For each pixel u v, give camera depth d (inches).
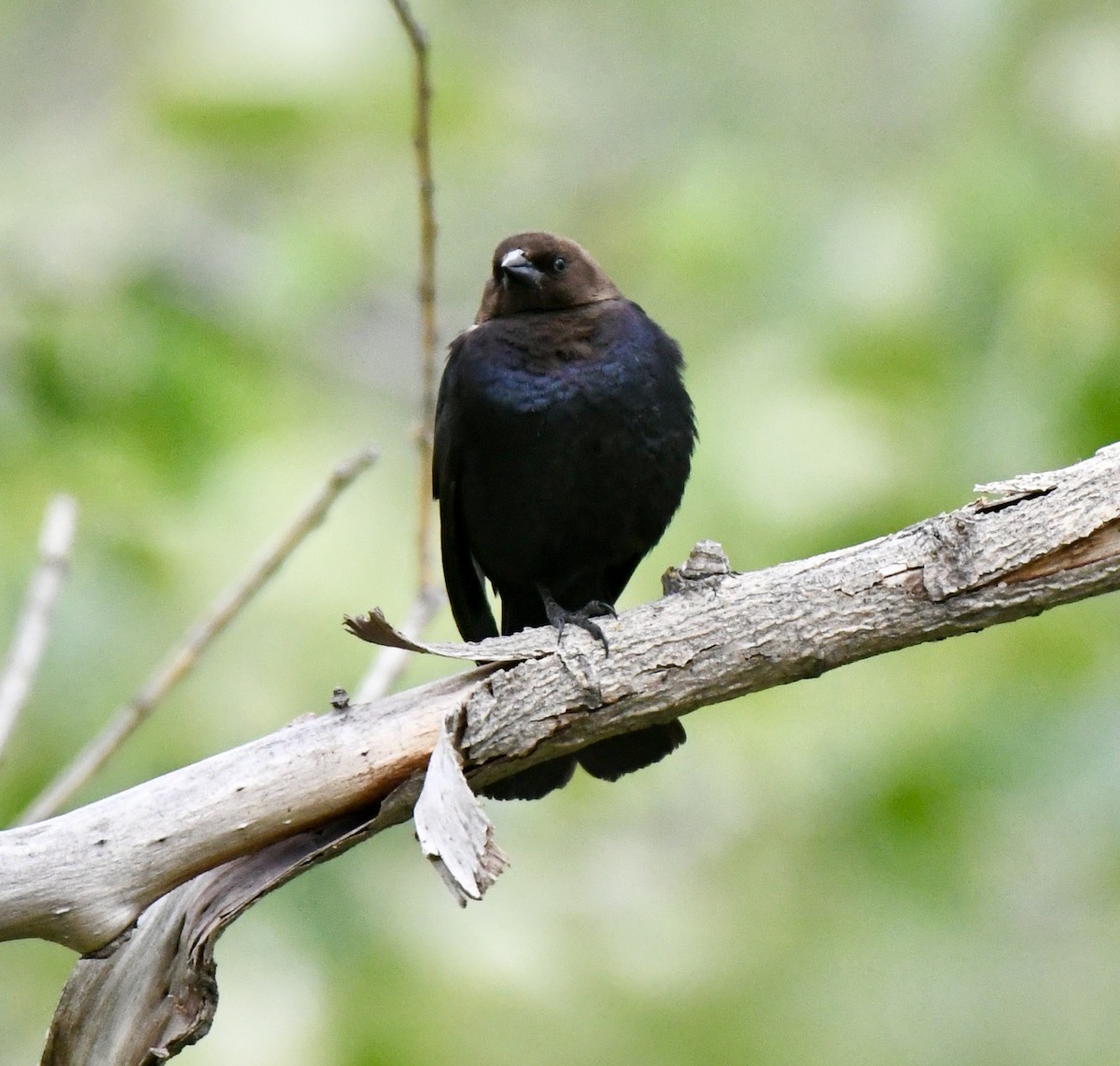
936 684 458.9
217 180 556.1
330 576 456.1
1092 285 442.3
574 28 677.3
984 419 436.1
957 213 455.8
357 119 539.5
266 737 257.9
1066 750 428.1
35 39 669.3
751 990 466.3
